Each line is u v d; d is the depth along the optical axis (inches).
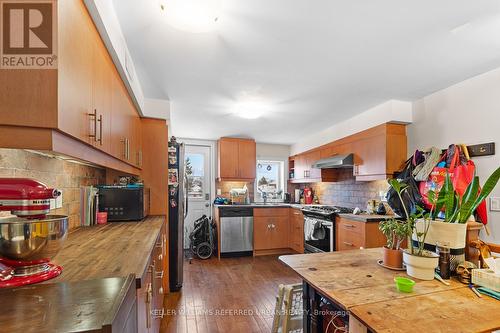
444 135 98.2
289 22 58.2
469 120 89.7
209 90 98.8
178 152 115.3
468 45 68.2
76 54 35.6
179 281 109.3
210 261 153.0
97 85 46.0
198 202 195.0
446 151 94.3
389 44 67.6
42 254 34.4
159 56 72.9
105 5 46.3
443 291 40.0
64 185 66.1
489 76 83.9
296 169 205.5
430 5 52.9
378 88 97.3
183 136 187.2
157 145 109.5
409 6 53.1
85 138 39.2
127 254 46.4
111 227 74.9
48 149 29.3
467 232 48.9
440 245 46.6
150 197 107.7
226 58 74.4
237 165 189.8
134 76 80.4
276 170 218.1
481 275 40.8
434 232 47.6
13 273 32.7
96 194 81.7
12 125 28.0
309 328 51.0
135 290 34.4
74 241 56.9
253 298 101.1
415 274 45.2
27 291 29.3
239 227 165.0
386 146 111.8
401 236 50.5
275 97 106.8
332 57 74.2
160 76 86.2
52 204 59.2
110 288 30.3
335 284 42.8
